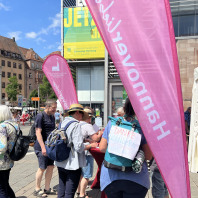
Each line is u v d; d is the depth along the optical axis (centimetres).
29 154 818
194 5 1055
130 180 201
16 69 7494
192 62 1022
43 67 570
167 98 201
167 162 199
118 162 203
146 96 203
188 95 1009
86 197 400
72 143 286
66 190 289
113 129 211
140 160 197
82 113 323
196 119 543
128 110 219
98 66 1391
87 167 385
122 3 206
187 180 197
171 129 200
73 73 1565
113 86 1269
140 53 204
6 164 310
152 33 202
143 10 203
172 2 1077
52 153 285
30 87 8181
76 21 1306
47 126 399
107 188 212
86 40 1299
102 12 209
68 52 1313
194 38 1026
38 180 410
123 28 206
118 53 207
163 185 306
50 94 6259
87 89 1402
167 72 200
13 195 327
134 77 204
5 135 303
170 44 199
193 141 547
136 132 208
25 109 3456
